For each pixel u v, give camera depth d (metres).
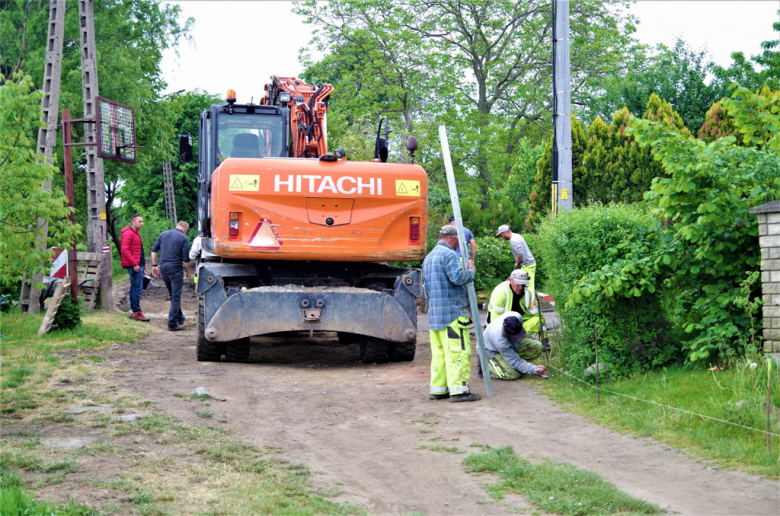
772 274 7.41
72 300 13.43
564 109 13.03
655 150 8.12
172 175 47.34
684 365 8.30
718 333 7.83
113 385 8.70
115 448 6.13
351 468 6.00
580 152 20.83
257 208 10.34
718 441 6.17
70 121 15.55
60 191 10.10
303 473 5.79
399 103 37.34
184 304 21.89
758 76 23.16
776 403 6.65
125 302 22.22
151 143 32.75
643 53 37.62
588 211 9.30
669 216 8.37
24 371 9.13
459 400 8.29
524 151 32.50
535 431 6.99
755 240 8.01
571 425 7.14
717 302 8.09
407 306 10.75
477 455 6.13
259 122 11.84
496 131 35.72
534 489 5.35
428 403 8.30
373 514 5.00
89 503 4.89
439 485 5.57
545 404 8.02
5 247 9.32
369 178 10.62
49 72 15.78
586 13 37.78
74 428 6.75
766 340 7.43
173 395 8.34
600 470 5.80
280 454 6.30
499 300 9.72
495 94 38.94
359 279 11.50
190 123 47.53
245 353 10.96
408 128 35.81
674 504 5.01
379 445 6.66
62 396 8.05
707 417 6.57
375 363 11.23
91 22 17.52
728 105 8.49
